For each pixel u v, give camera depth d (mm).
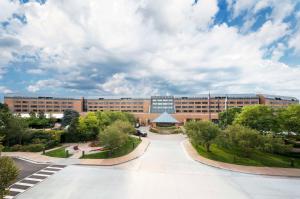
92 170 28375
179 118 108500
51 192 21172
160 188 22578
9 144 43938
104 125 54844
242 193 21719
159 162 32625
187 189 22453
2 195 14711
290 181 25516
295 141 50469
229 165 31484
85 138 52594
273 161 35062
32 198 19812
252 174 27859
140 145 45438
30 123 72688
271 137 36531
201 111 125938
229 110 72000
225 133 38062
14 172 15141
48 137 47188
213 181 24953
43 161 32562
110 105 134500
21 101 133750
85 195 20562
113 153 37281
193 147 43906
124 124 46219
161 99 128750
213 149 42031
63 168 29172
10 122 43438
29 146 40656
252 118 50688
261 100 127438
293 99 140000
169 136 62188
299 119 43594
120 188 22375
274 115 50594
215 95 127688
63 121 69562
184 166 30781
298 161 35656
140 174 26922
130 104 131750
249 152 37562
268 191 22312
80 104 135875
